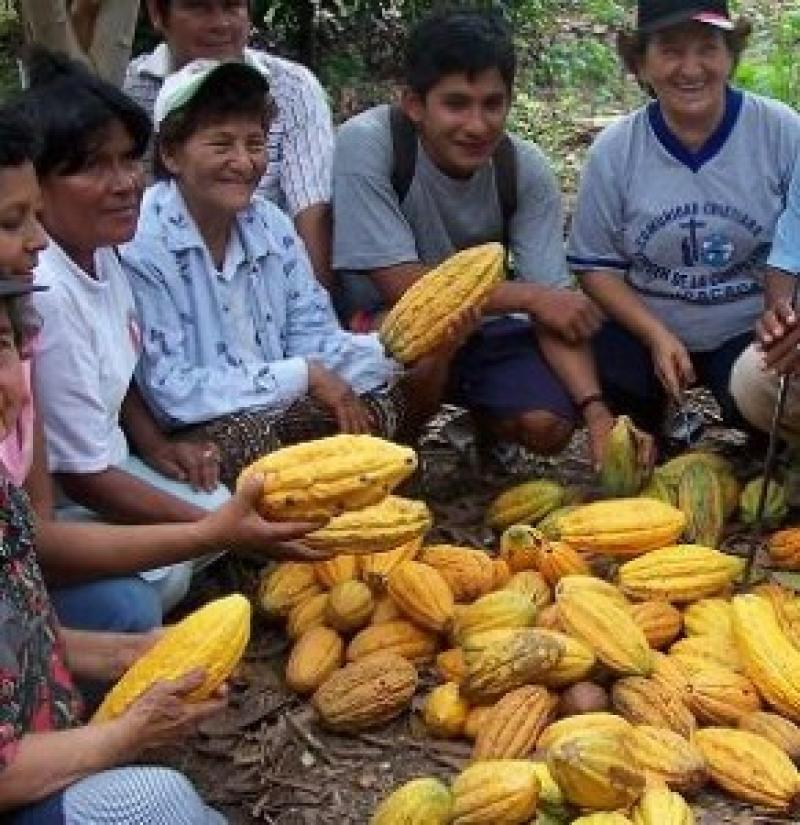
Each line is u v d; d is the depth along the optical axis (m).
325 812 3.94
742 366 5.27
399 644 4.39
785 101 11.15
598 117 11.31
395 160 5.41
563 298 5.36
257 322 5.08
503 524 5.14
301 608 4.54
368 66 11.10
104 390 4.27
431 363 5.23
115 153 4.14
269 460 3.74
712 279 5.54
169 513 4.28
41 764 3.05
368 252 5.44
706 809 3.83
